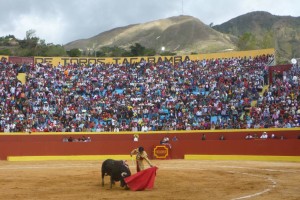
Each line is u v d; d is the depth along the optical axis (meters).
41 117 35.66
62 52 74.75
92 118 36.44
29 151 31.45
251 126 32.47
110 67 44.91
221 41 147.12
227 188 14.85
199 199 12.38
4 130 33.78
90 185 15.91
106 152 31.89
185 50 137.00
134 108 37.31
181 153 31.34
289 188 14.82
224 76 40.91
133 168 23.38
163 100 38.31
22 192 14.04
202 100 37.25
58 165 26.28
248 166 24.00
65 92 40.03
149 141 31.70
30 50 72.56
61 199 12.50
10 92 38.34
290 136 30.56
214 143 30.72
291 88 36.16
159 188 14.95
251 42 85.88
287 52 156.12
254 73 40.59
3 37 89.44
